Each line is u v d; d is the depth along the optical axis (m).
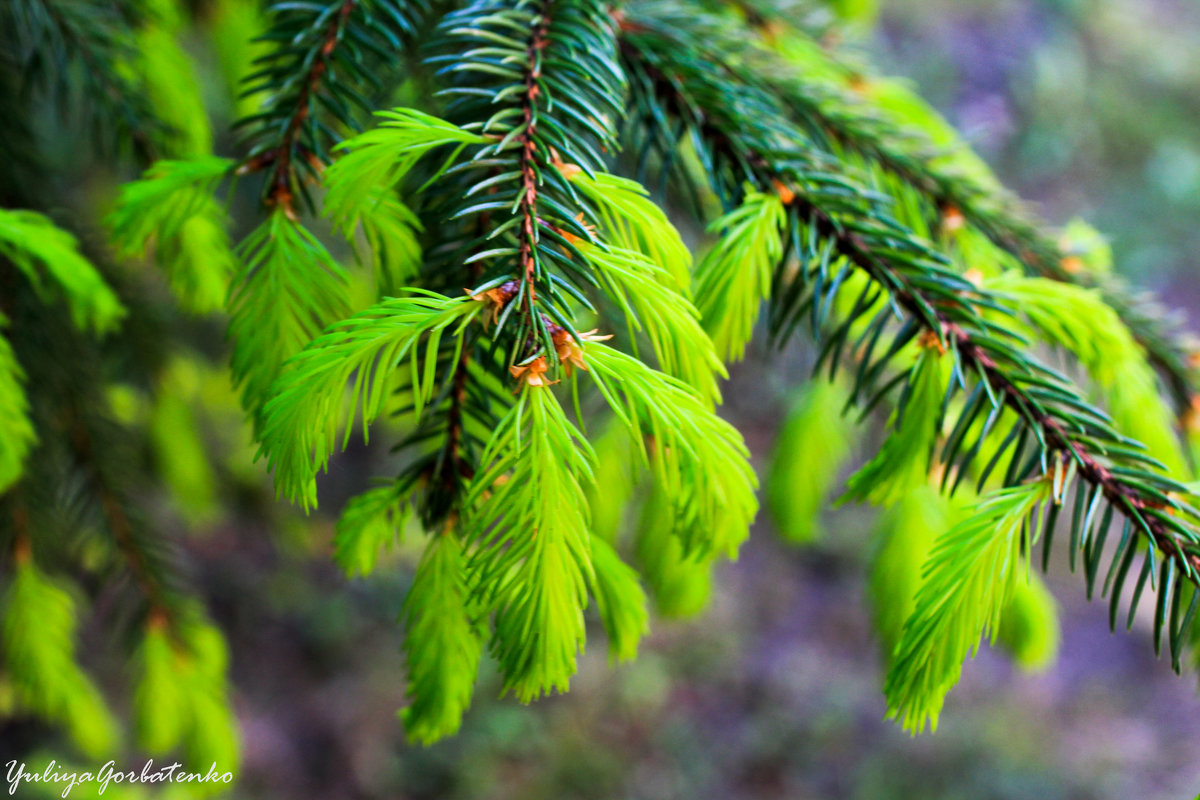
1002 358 0.51
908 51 5.01
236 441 1.23
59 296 0.64
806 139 0.55
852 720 3.19
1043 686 3.24
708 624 3.47
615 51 0.52
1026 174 4.80
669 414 0.47
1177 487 0.49
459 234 0.51
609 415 0.60
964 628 0.48
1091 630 3.39
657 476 0.47
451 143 0.51
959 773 2.99
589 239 0.47
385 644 3.20
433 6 0.58
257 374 0.49
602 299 0.60
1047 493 0.49
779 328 0.53
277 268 0.50
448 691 0.49
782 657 3.38
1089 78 5.20
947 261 0.52
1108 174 4.88
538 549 0.46
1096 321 0.53
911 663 0.48
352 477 2.66
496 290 0.46
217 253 0.56
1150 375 0.57
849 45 0.69
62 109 0.61
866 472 0.51
